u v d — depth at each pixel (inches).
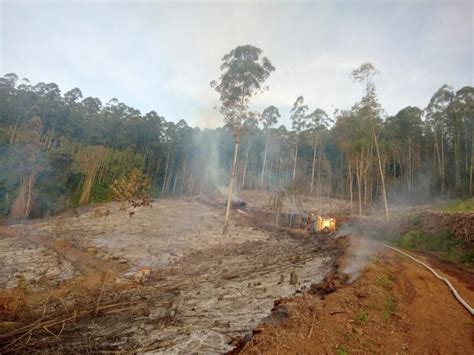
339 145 1163.9
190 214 1247.5
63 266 494.0
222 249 657.0
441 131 1502.2
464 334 197.3
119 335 236.5
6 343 220.4
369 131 917.2
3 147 1378.0
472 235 465.4
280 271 443.2
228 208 909.8
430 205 1122.7
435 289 300.2
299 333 186.9
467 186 1368.1
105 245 684.1
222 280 403.2
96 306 300.4
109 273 431.5
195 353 206.1
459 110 1325.0
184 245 695.1
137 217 1143.6
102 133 2261.3
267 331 195.5
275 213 1251.2
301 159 1859.0
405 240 615.8
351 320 211.6
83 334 238.8
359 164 1091.3
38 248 642.2
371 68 843.4
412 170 1665.8
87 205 1441.9
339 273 366.6
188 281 402.6
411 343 182.2
